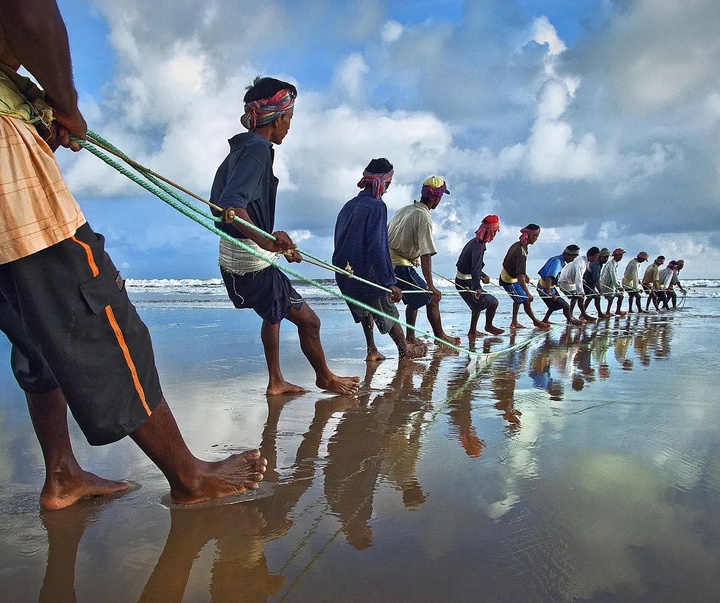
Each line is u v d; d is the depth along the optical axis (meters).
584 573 1.61
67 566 1.67
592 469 2.42
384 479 2.36
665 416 3.31
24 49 1.61
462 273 8.90
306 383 4.53
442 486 2.27
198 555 1.74
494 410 3.55
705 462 2.50
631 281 16.31
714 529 1.86
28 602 1.49
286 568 1.66
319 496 2.19
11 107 1.65
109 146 2.19
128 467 2.51
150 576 1.62
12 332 1.96
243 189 3.34
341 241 5.45
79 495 2.14
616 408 3.54
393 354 6.29
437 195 6.69
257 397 4.01
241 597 1.52
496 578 1.59
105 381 1.81
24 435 2.97
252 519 1.99
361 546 1.78
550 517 1.96
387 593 1.52
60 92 1.73
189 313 12.51
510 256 9.99
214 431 3.13
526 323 11.30
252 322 10.08
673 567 1.64
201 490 2.12
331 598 1.51
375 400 3.91
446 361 5.77
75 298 1.76
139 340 1.92
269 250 3.54
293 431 3.13
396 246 6.75
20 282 1.70
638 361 5.71
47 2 1.60
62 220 1.73
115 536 1.86
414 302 6.78
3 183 1.63
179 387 4.35
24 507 2.09
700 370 5.07
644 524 1.90
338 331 8.69
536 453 2.65
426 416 3.43
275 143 3.87
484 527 1.89
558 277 11.62
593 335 8.77
